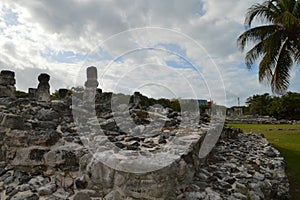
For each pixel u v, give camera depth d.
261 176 4.59
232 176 4.48
